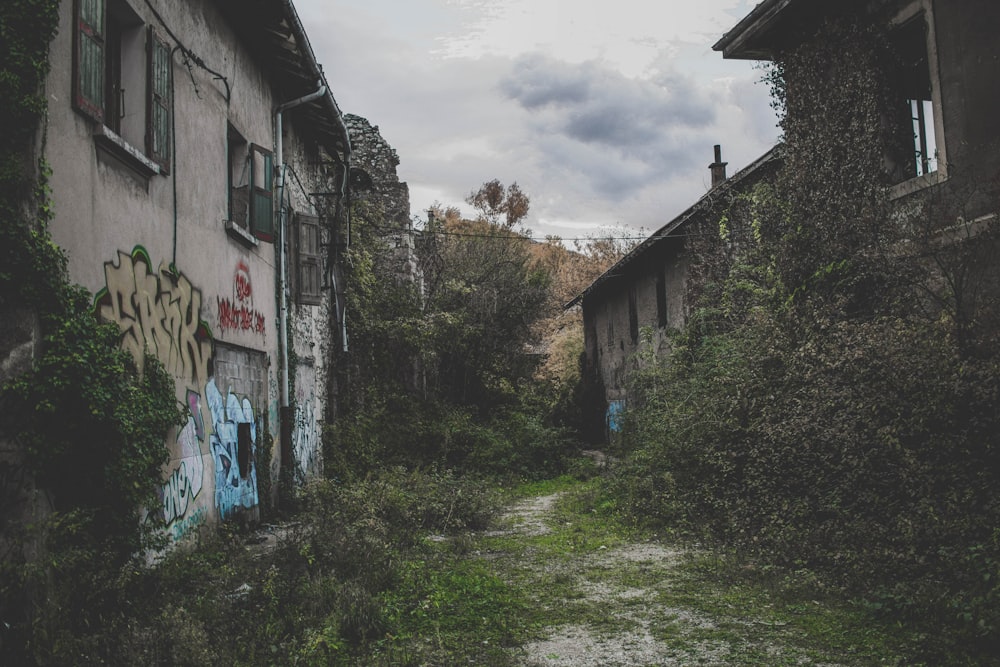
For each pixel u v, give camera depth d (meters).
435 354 20.88
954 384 5.81
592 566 7.62
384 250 20.98
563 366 38.06
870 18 9.27
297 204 12.88
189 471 7.28
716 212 16.47
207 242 8.09
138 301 6.23
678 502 9.34
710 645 4.96
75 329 5.00
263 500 10.00
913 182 8.48
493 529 10.37
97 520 5.23
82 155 5.37
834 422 6.60
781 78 10.74
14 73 4.66
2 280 4.67
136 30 6.50
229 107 8.98
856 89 9.22
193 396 7.52
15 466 4.73
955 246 7.37
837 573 6.15
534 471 17.67
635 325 23.44
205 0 8.27
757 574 6.66
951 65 8.07
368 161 22.16
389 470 14.10
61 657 4.11
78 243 5.29
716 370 10.97
